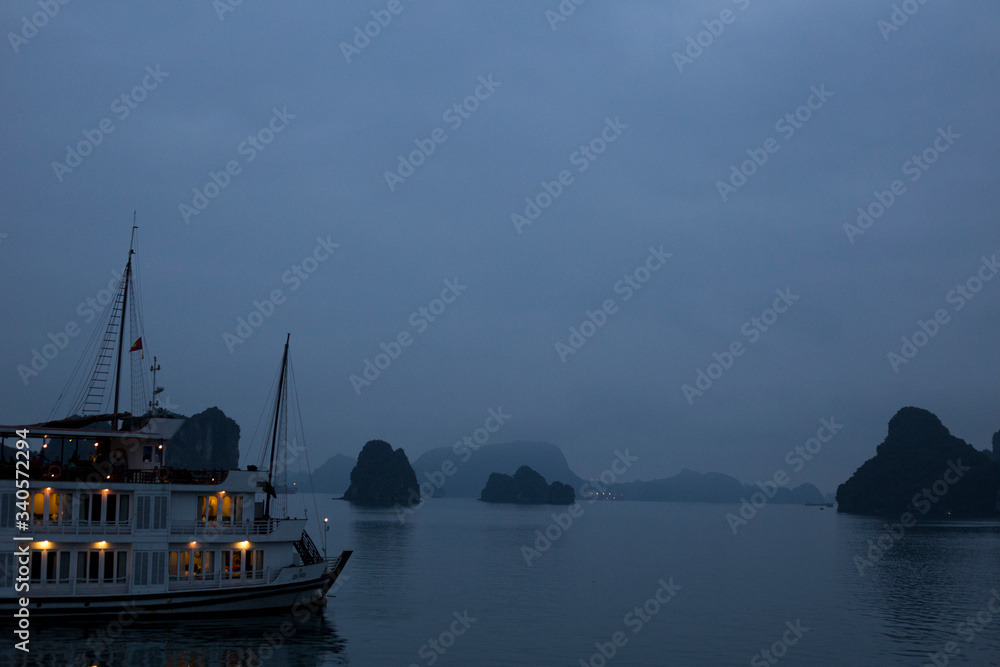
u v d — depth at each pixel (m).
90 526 53.94
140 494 55.31
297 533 61.94
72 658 48.22
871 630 68.31
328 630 61.31
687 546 174.88
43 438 56.12
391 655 54.44
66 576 53.59
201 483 58.53
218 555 58.78
